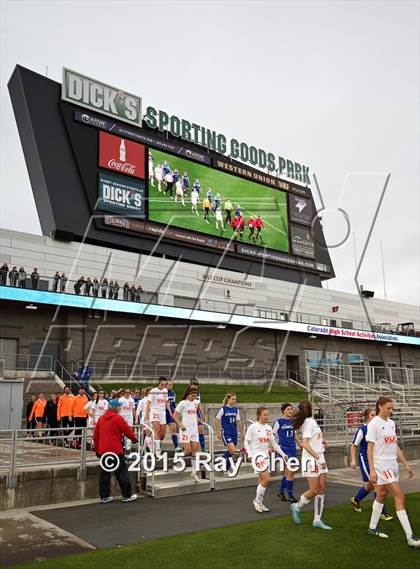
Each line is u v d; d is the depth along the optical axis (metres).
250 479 11.84
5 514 8.85
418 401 26.91
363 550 6.41
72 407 16.11
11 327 26.62
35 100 30.20
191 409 11.51
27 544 6.98
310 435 7.79
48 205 29.34
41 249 29.34
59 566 5.88
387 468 7.01
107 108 33.19
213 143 39.12
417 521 8.09
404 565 5.82
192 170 36.91
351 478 13.32
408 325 51.44
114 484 10.68
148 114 35.50
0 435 10.26
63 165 30.30
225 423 11.61
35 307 26.86
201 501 9.89
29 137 30.14
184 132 37.31
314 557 6.12
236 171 39.94
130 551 6.44
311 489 7.68
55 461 10.21
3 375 22.62
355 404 22.55
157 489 10.33
